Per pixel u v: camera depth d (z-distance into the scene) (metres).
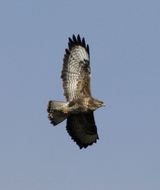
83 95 42.88
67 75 43.19
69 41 43.31
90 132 43.53
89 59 43.16
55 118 42.72
